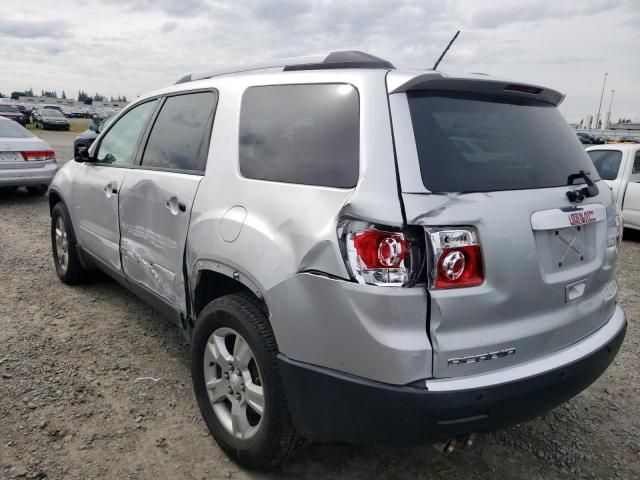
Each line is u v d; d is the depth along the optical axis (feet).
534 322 7.48
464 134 7.64
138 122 13.03
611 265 9.11
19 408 10.22
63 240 16.90
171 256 10.48
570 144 9.19
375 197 6.81
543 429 10.44
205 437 9.73
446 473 9.09
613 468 9.36
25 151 31.42
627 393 11.86
